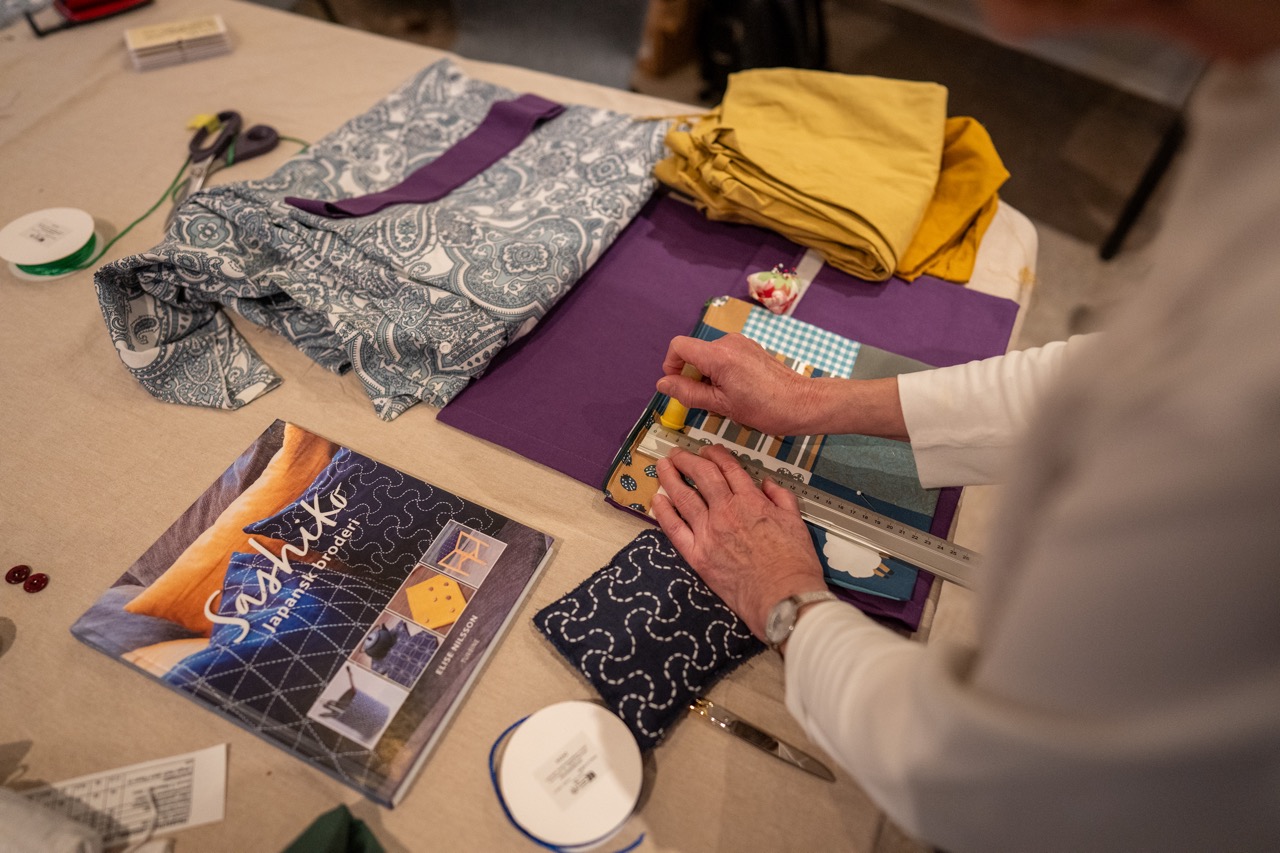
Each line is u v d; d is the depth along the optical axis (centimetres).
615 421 98
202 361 104
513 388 101
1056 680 41
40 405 100
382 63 148
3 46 150
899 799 53
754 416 91
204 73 146
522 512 91
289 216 107
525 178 118
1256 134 35
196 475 94
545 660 79
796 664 67
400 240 105
